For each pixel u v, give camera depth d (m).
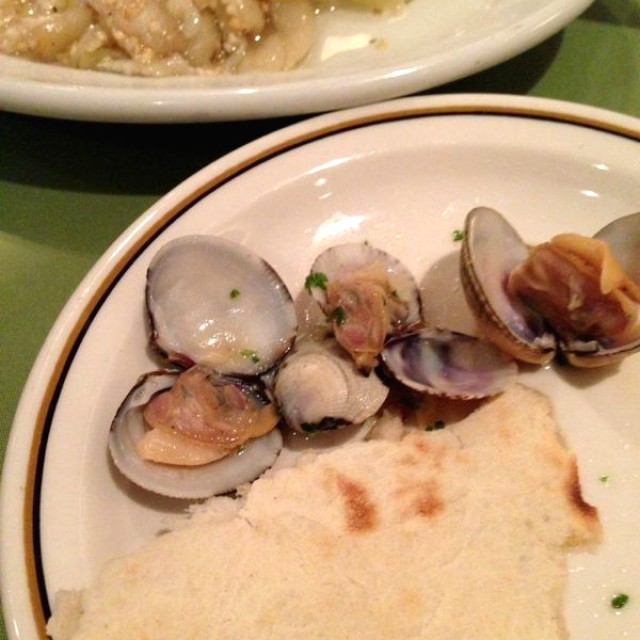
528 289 0.21
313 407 0.20
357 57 0.27
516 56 0.27
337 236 0.24
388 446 0.19
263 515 0.18
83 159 0.26
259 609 0.17
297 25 0.27
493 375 0.21
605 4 0.29
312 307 0.22
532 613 0.17
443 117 0.24
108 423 0.20
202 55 0.26
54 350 0.20
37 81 0.24
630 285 0.20
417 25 0.28
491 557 0.18
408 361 0.21
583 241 0.20
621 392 0.21
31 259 0.24
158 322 0.21
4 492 0.19
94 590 0.17
